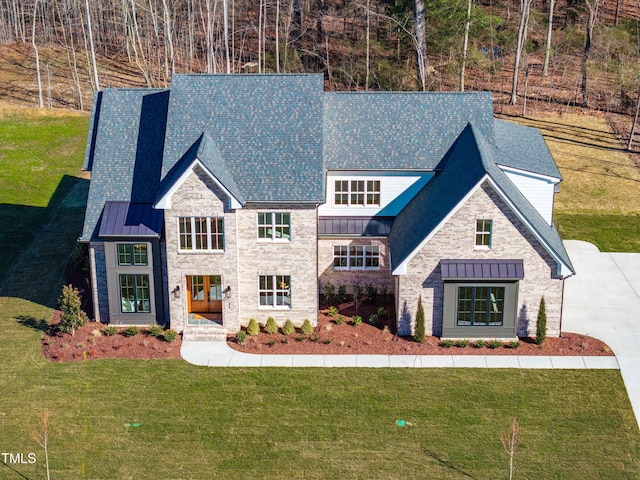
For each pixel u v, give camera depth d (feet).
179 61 255.70
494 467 102.73
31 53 261.85
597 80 243.19
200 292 135.03
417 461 103.76
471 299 126.11
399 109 141.08
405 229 131.64
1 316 136.98
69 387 117.39
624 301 140.97
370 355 124.57
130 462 103.86
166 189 122.93
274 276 130.52
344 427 109.60
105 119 137.49
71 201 182.29
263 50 238.07
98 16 267.18
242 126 131.75
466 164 127.34
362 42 245.86
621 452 105.50
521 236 122.93
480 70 246.47
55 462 103.71
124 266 129.80
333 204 139.44
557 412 112.27
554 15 271.69
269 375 119.96
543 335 125.59
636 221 174.60
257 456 104.83
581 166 198.08
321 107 133.08
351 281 141.59
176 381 118.62
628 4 282.56
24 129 212.02
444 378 119.03
